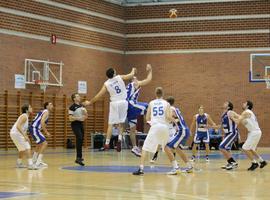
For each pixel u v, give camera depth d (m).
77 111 15.55
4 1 22.91
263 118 27.56
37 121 15.10
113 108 12.41
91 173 13.44
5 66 22.97
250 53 27.84
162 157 20.28
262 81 27.62
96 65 27.62
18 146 14.63
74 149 24.92
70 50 26.11
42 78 24.55
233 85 28.03
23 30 23.75
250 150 14.74
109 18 28.47
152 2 29.12
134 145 13.11
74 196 9.01
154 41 29.09
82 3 26.81
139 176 12.76
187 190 10.03
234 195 9.34
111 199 8.68
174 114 13.59
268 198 8.97
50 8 25.08
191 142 27.73
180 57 28.73
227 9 28.16
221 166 16.19
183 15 28.72
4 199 8.52
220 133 27.05
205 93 28.39
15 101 23.41
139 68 29.28
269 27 27.66
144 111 12.72
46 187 10.36
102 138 26.33
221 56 28.22
